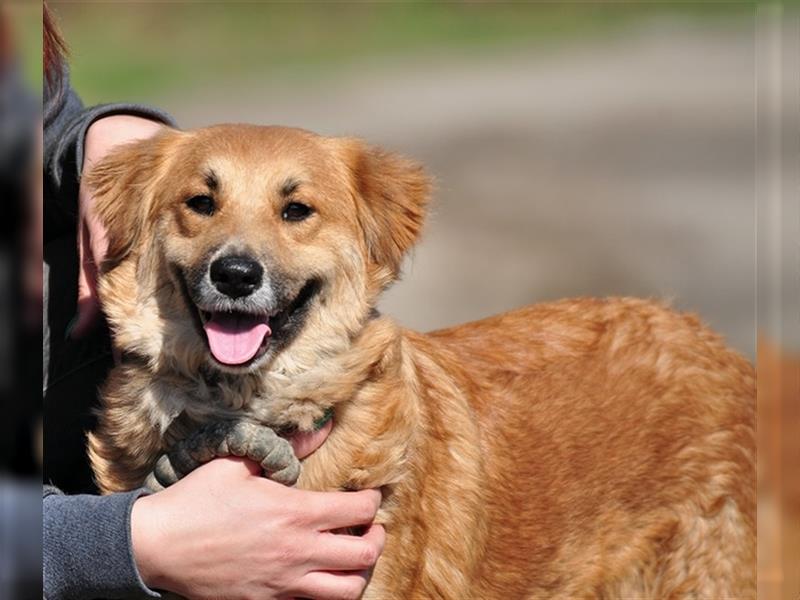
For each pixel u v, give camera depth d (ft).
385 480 18.90
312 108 72.13
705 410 24.94
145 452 19.22
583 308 25.73
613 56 84.64
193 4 97.14
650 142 67.72
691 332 26.02
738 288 52.54
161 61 83.46
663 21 93.50
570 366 24.27
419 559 19.89
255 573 17.38
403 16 98.94
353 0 101.76
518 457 22.71
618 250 56.24
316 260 19.45
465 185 62.34
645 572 24.13
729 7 96.78
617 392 24.29
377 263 20.53
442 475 20.77
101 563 17.11
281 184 19.52
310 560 17.58
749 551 25.02
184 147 20.18
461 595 20.86
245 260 18.49
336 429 18.99
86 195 21.44
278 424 18.92
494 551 21.98
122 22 92.38
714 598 24.84
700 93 75.92
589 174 64.49
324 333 19.47
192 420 19.17
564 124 71.26
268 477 18.31
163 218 19.71
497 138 67.21
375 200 20.45
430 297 50.08
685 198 60.23
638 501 23.86
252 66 82.89
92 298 21.48
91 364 21.94
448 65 83.87
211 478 17.79
